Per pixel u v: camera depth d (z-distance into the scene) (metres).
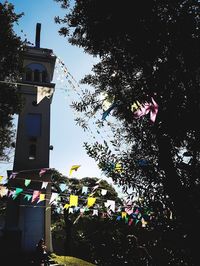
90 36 10.98
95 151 6.39
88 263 16.38
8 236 18.98
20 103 18.44
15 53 17.06
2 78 17.06
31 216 19.92
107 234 9.46
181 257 4.83
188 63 8.03
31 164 21.52
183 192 5.20
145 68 9.04
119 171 6.14
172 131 6.45
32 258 15.80
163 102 7.26
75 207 11.06
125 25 9.51
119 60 10.26
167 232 5.05
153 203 5.46
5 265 15.19
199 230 4.73
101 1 9.90
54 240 28.14
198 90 7.29
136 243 6.73
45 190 20.42
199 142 5.80
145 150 6.49
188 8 8.59
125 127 7.40
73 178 29.03
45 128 23.06
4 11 16.22
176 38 8.32
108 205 8.98
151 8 9.08
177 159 5.73
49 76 24.08
